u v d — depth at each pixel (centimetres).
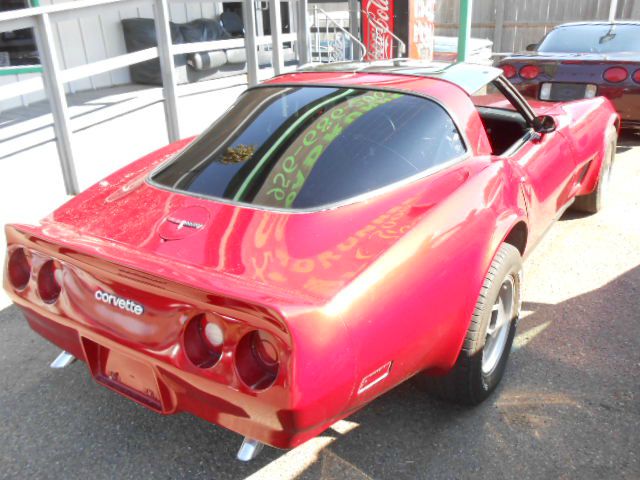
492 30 1348
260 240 204
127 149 600
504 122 381
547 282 380
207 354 184
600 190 467
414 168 241
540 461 231
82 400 275
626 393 271
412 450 238
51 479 227
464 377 244
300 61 801
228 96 719
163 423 259
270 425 172
